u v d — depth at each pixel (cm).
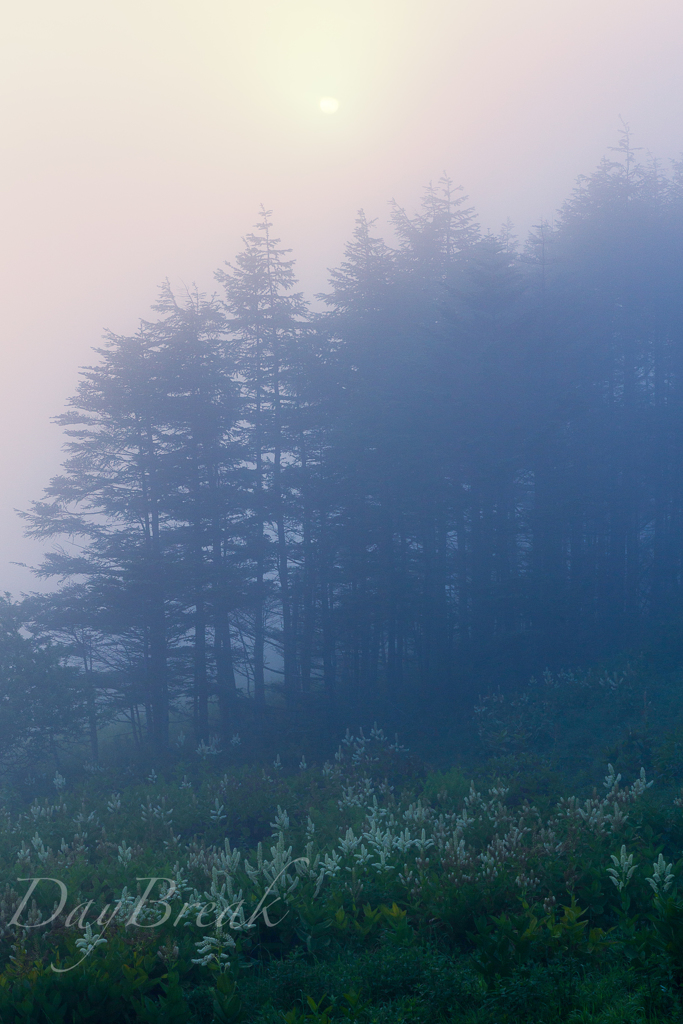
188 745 2555
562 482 2559
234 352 2794
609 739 1728
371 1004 652
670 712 1759
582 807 1288
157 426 2712
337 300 2977
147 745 2633
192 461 2620
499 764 1717
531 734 1906
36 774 2470
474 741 2020
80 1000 670
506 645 2441
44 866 1209
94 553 2584
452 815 1281
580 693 2056
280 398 2756
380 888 930
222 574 2472
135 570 2444
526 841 1098
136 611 2475
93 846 1473
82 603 2508
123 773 2250
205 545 2583
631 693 1945
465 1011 618
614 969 642
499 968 669
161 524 2766
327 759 2114
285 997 688
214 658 2631
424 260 3216
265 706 2562
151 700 2564
